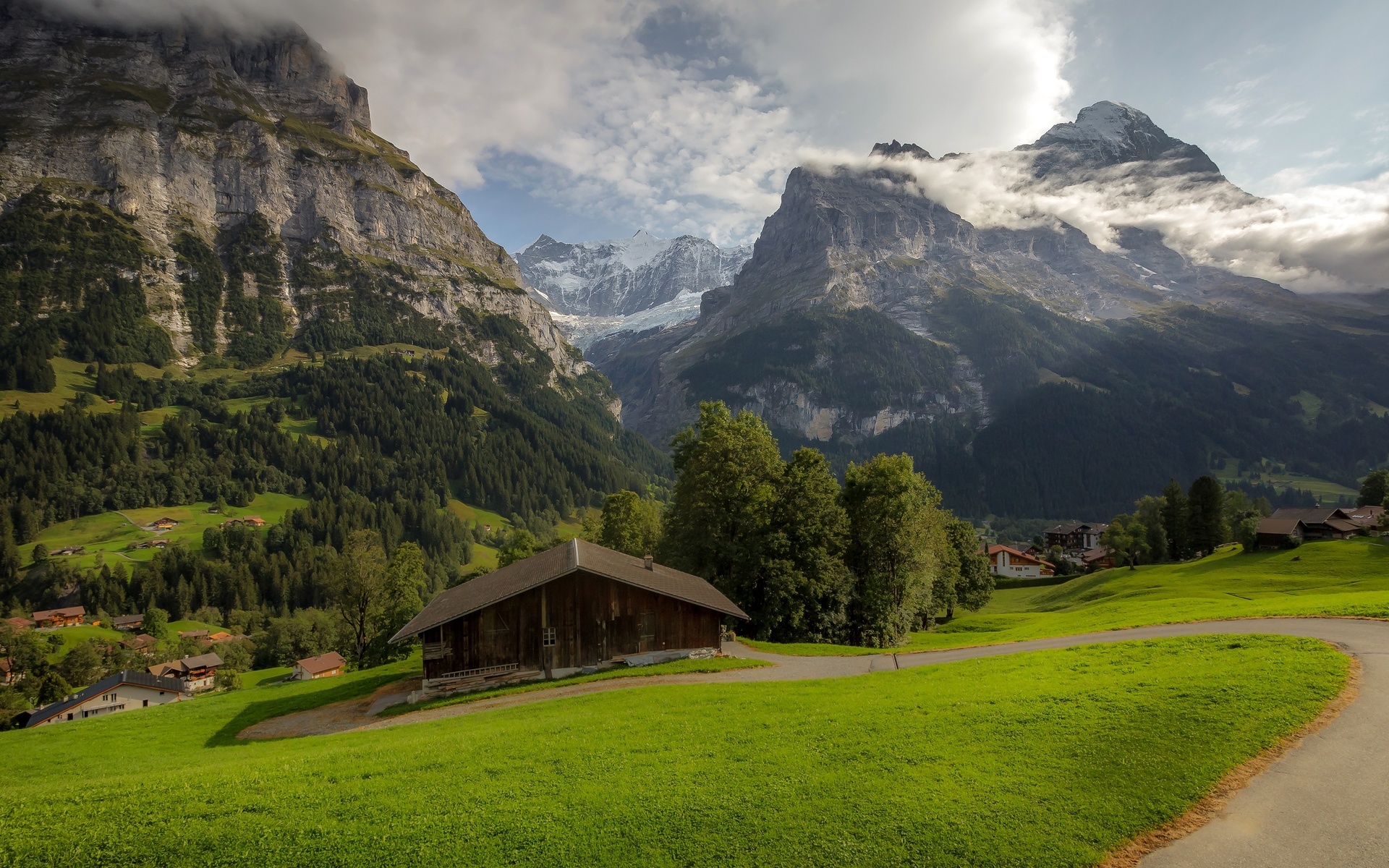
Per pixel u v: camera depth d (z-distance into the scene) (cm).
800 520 5869
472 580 5675
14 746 3538
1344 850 1269
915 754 1770
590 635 4072
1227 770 1578
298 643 12619
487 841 1420
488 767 1853
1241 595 7119
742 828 1438
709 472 6050
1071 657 2944
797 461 6344
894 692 2598
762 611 5659
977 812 1461
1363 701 1923
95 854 1421
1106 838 1352
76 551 16612
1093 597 9819
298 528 18988
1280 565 8988
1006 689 2392
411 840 1441
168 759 2861
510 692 3641
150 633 13688
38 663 10425
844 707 2353
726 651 4603
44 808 1659
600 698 3102
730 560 5950
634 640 4156
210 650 13275
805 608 5706
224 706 4578
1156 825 1395
